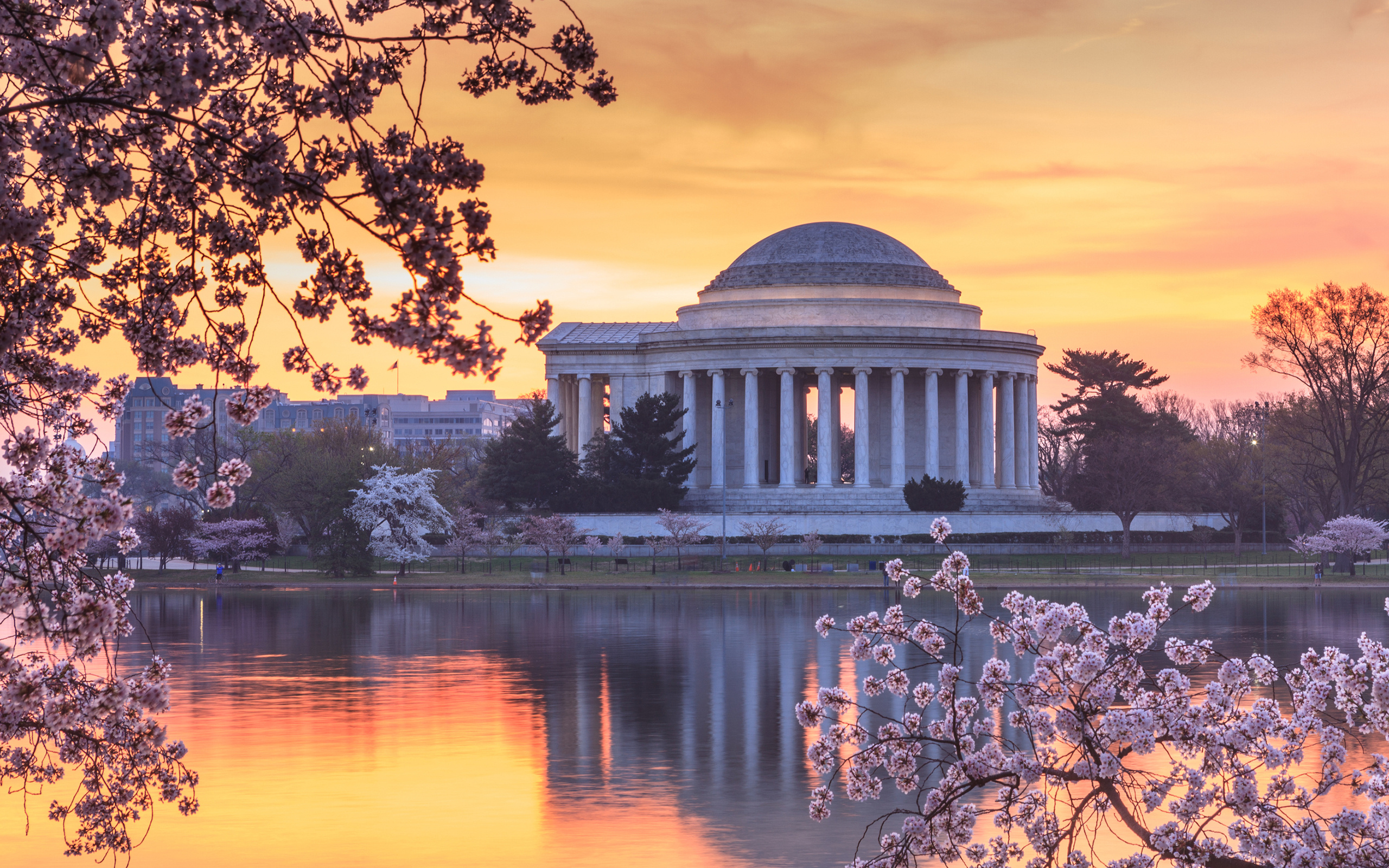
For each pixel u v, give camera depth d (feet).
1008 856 93.25
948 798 91.25
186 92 64.75
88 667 300.40
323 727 228.84
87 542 67.67
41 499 69.15
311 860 148.25
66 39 64.54
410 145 66.64
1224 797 89.81
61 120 70.18
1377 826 88.53
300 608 502.79
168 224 76.95
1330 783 95.35
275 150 70.03
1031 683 94.73
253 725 231.50
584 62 72.08
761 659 327.67
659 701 259.19
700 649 351.05
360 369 71.31
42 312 76.79
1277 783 93.76
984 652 339.16
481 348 64.28
